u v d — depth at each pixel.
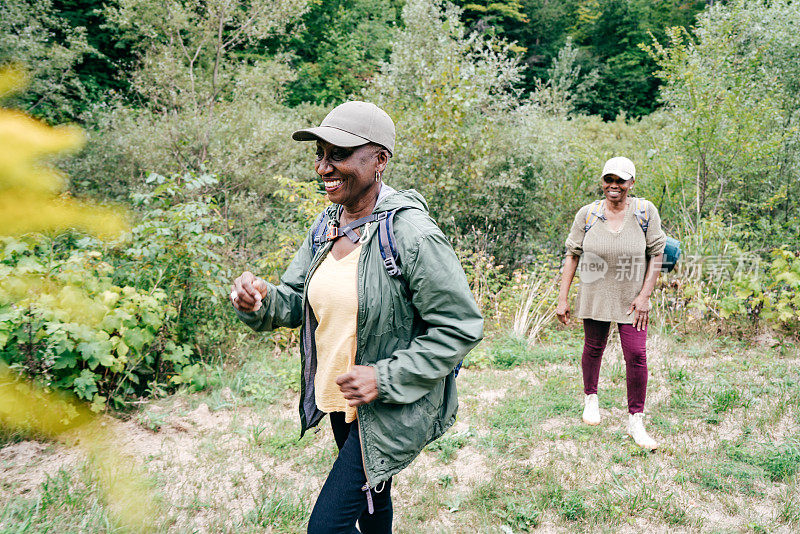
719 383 4.18
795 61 7.09
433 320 1.58
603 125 15.23
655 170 7.46
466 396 4.12
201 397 4.00
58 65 7.16
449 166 7.07
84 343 3.19
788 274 5.18
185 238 4.21
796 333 5.27
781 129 6.99
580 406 3.85
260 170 7.73
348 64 16.97
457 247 6.89
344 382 1.52
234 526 2.52
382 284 1.61
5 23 6.46
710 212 6.79
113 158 6.86
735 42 7.14
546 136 7.79
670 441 3.37
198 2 7.57
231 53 8.47
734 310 5.37
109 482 0.76
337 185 1.64
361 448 1.64
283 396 4.10
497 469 3.03
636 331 3.27
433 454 3.25
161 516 2.54
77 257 3.36
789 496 2.79
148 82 7.79
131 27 7.86
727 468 3.00
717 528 2.56
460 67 7.27
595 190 7.74
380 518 1.89
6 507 2.48
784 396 3.96
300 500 2.70
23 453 2.87
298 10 7.95
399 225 1.60
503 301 6.21
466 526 2.58
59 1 10.70
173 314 4.03
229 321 4.84
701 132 6.65
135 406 3.78
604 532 2.52
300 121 8.89
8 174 0.51
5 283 0.99
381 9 18.84
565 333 5.75
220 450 3.23
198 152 7.72
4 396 0.67
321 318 1.74
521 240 7.67
